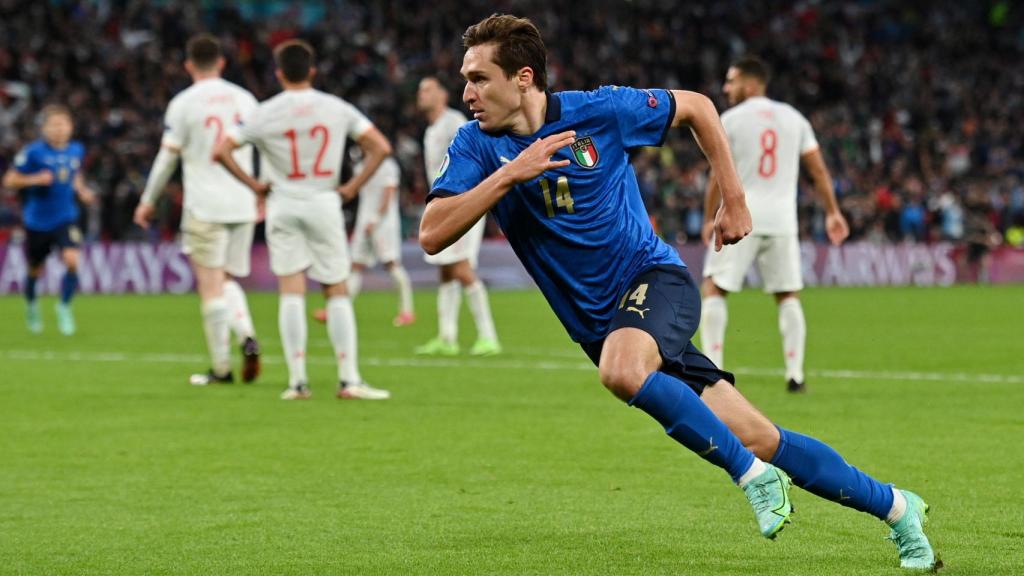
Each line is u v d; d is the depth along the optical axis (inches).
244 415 1240.2
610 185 641.6
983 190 4672.7
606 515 788.6
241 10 5428.2
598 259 645.3
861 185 4680.1
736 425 633.6
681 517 781.9
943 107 5438.0
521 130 633.0
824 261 4220.0
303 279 1376.7
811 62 5639.8
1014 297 3430.1
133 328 2386.8
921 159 5014.8
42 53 4584.2
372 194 2357.3
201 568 667.4
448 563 672.4
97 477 925.2
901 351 1927.9
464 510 805.2
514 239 658.8
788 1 6097.4
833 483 629.0
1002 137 5260.8
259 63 4795.8
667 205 4259.4
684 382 631.2
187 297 3403.1
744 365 1731.1
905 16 6176.2
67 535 745.0
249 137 1337.4
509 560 678.5
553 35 5457.7
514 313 2805.1
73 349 1977.1
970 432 1111.6
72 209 2283.5
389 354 1895.9
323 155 1346.0
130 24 4911.4
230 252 1542.8
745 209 643.5
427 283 3882.9
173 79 4552.2
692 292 645.3
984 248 4407.0
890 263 4328.3
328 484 894.4
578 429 1142.3
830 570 647.1
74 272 2276.1
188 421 1200.8
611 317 652.1
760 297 3454.7
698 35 5698.8
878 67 5698.8
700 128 652.1
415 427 1157.1
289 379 1569.9
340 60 4889.3
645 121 643.5
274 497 850.8
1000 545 700.0
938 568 640.4
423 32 5295.3
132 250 3656.5
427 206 625.0
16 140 4074.8
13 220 3754.9
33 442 1080.8
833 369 1674.5
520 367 1699.1
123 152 3996.1
